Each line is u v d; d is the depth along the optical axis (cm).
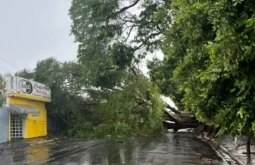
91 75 2859
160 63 2881
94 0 2516
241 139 2495
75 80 3262
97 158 1519
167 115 3491
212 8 607
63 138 2994
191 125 3644
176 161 1387
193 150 1844
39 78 3294
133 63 2819
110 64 2655
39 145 2347
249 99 588
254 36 539
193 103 726
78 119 3278
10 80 2795
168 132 3734
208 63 712
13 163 1433
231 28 574
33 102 3100
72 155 1661
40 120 3183
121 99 3012
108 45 2697
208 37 771
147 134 3094
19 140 2777
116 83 3030
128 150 1848
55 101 3284
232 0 579
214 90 651
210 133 2861
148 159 1450
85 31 2745
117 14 2578
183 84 773
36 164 1375
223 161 1429
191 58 803
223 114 624
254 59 566
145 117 3053
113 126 3020
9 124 2778
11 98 2800
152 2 2473
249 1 571
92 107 3294
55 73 3275
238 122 598
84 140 2694
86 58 2867
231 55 550
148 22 2519
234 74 574
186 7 802
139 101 3064
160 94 2995
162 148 1952
